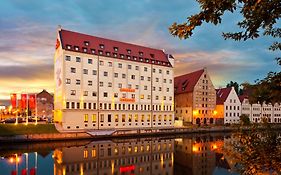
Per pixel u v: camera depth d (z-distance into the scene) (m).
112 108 79.81
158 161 43.78
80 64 74.81
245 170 5.26
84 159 44.59
